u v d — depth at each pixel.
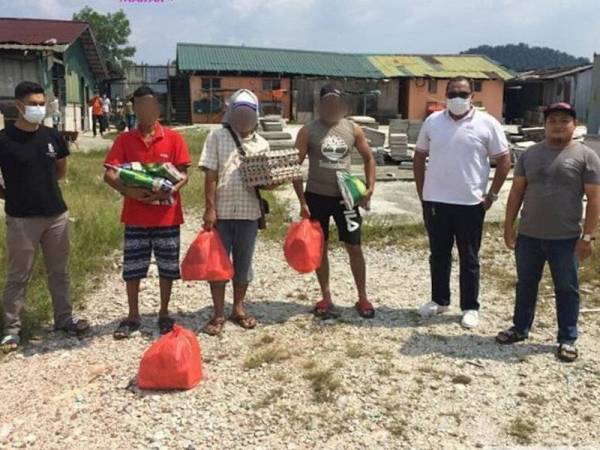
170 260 5.08
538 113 37.47
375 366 4.59
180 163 5.00
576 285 4.70
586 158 4.57
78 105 27.64
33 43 19.47
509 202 4.95
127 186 4.76
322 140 5.26
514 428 3.79
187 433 3.72
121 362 4.66
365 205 5.42
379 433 3.73
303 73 35.72
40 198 4.76
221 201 5.09
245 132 5.10
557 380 4.39
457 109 5.09
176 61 36.81
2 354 4.76
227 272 4.94
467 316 5.36
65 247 5.04
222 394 4.17
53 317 5.39
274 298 6.10
